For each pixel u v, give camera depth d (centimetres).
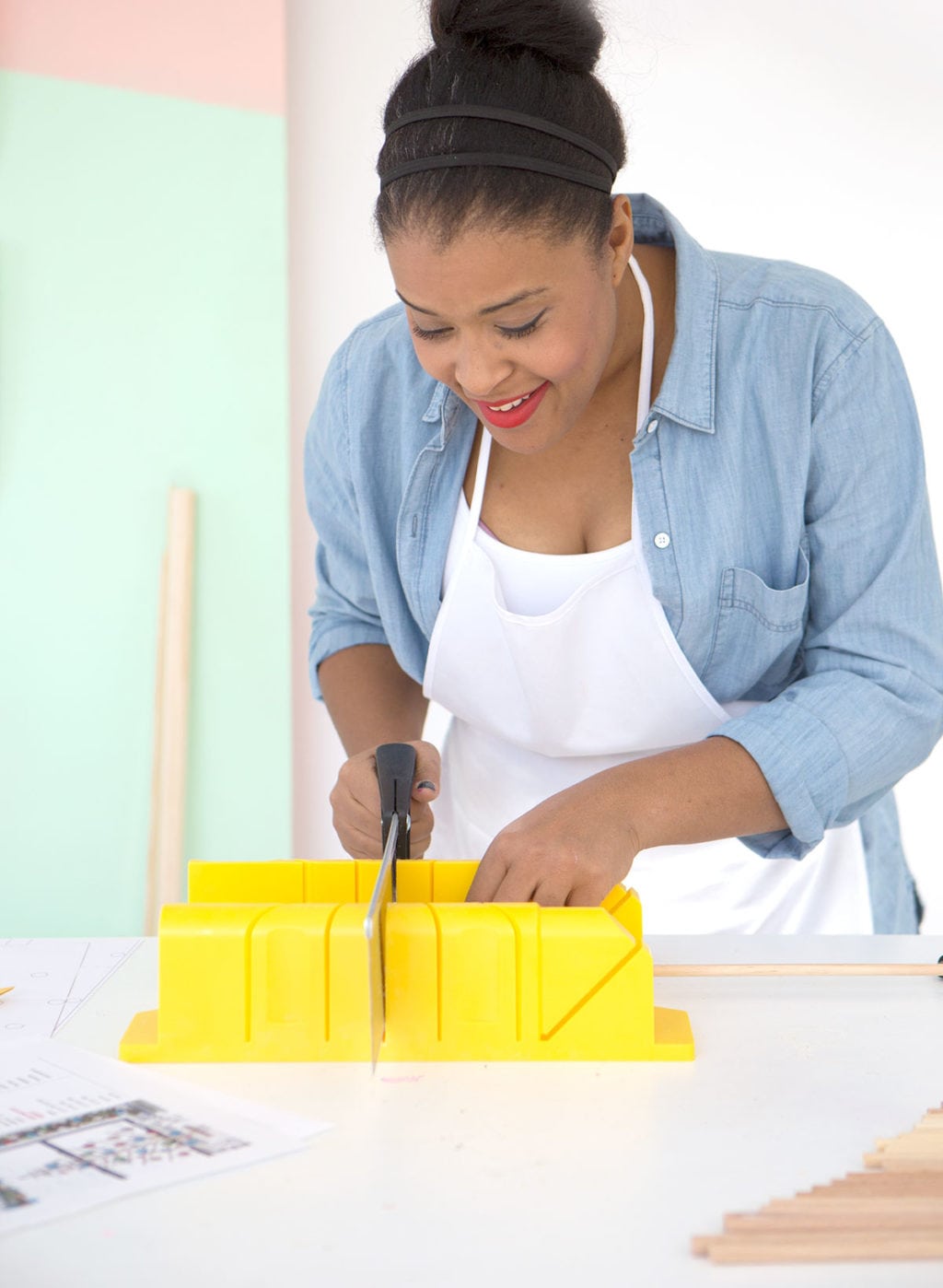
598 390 112
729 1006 88
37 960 100
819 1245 54
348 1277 53
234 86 236
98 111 232
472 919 78
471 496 119
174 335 235
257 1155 64
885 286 263
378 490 124
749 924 125
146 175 234
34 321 231
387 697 133
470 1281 53
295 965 78
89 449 233
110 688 234
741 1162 64
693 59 255
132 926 234
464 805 133
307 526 249
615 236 95
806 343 108
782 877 125
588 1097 72
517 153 84
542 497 115
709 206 258
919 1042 81
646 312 110
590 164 88
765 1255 54
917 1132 66
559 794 94
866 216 261
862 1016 86
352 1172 63
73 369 232
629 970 78
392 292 250
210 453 237
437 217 83
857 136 260
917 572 108
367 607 135
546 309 87
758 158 258
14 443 231
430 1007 78
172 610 234
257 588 239
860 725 102
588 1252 55
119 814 234
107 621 234
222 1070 76
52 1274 53
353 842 103
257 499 238
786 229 260
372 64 247
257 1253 55
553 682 118
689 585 110
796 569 112
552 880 86
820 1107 71
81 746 233
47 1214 58
